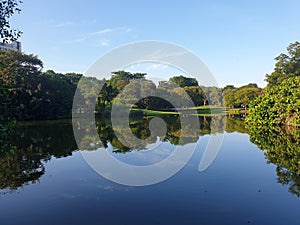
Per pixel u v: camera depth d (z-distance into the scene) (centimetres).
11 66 3180
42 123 2833
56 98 3684
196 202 589
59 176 805
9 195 647
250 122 2441
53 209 563
